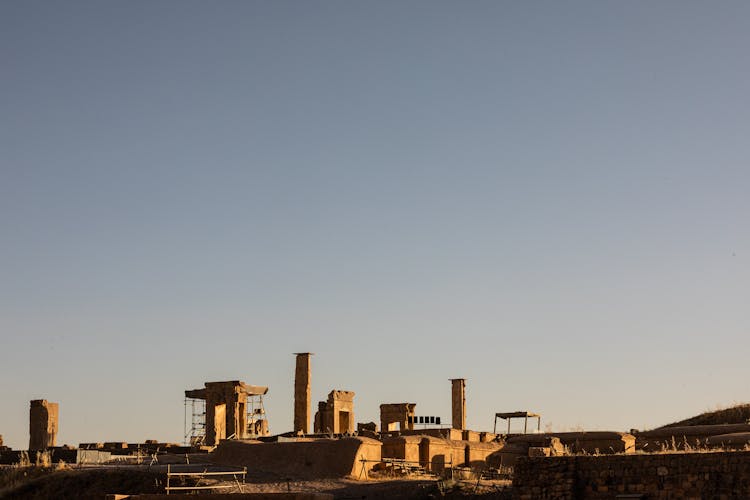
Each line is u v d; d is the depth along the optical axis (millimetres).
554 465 35062
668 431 45188
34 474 46469
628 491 33625
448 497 38688
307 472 45625
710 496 32062
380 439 48688
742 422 50781
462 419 64312
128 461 51125
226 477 44594
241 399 63344
